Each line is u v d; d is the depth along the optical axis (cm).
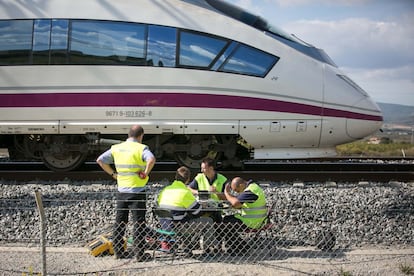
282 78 1042
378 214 799
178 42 1024
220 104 1027
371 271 575
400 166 1191
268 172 1069
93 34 1023
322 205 831
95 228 732
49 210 789
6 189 938
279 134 1050
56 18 1023
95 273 564
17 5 1030
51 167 1109
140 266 591
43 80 1020
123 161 635
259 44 1044
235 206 639
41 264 589
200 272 568
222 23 1042
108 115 1022
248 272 569
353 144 2480
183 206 625
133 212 629
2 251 637
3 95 1027
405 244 691
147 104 1018
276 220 765
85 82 1018
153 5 1034
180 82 1020
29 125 1029
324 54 1123
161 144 1092
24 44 1025
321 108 1054
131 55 1020
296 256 630
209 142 1090
